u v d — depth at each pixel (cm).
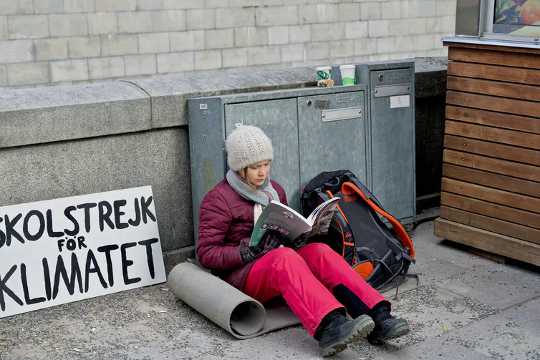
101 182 465
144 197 470
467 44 501
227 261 402
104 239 454
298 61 1126
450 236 532
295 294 375
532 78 470
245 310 415
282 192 434
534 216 482
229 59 1059
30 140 432
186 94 479
